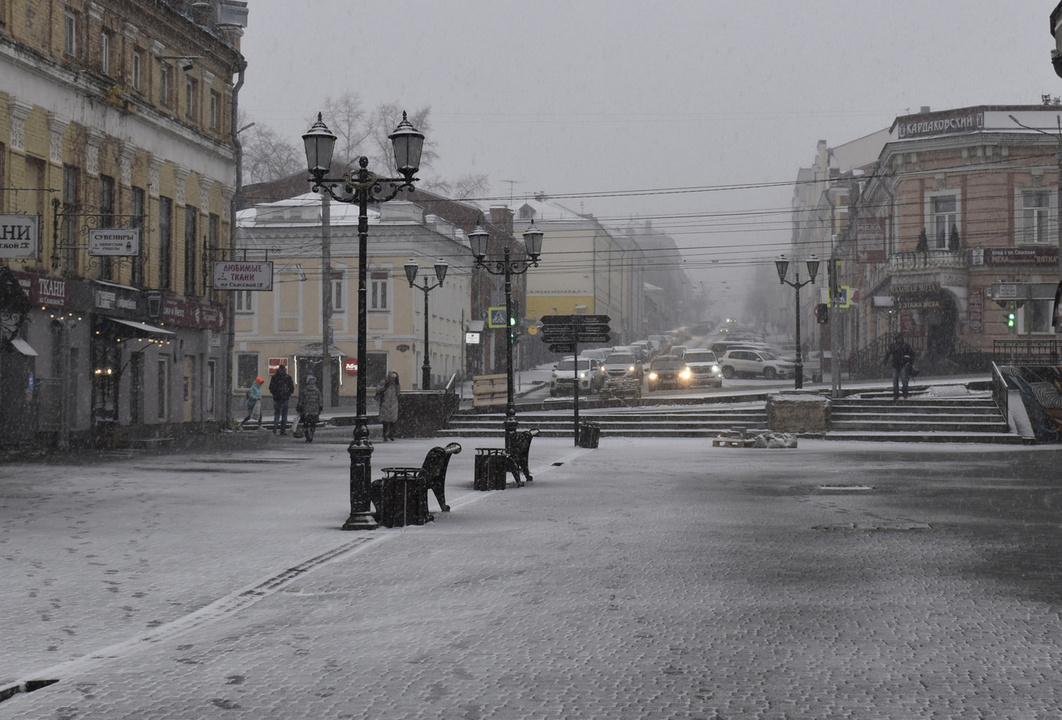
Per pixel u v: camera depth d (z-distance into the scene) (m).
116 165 36.56
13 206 30.84
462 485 21.98
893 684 7.26
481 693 7.10
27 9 31.73
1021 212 59.44
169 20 39.72
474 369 83.12
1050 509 17.08
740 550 13.06
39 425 31.81
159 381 40.12
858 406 38.88
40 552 12.81
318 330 67.75
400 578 11.30
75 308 33.28
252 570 11.74
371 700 6.95
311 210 69.88
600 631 8.88
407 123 16.58
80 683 7.34
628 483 21.94
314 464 26.84
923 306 60.94
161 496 19.14
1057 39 34.59
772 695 7.02
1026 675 7.48
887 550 13.02
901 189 61.62
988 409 37.00
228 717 6.61
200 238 43.06
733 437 35.34
